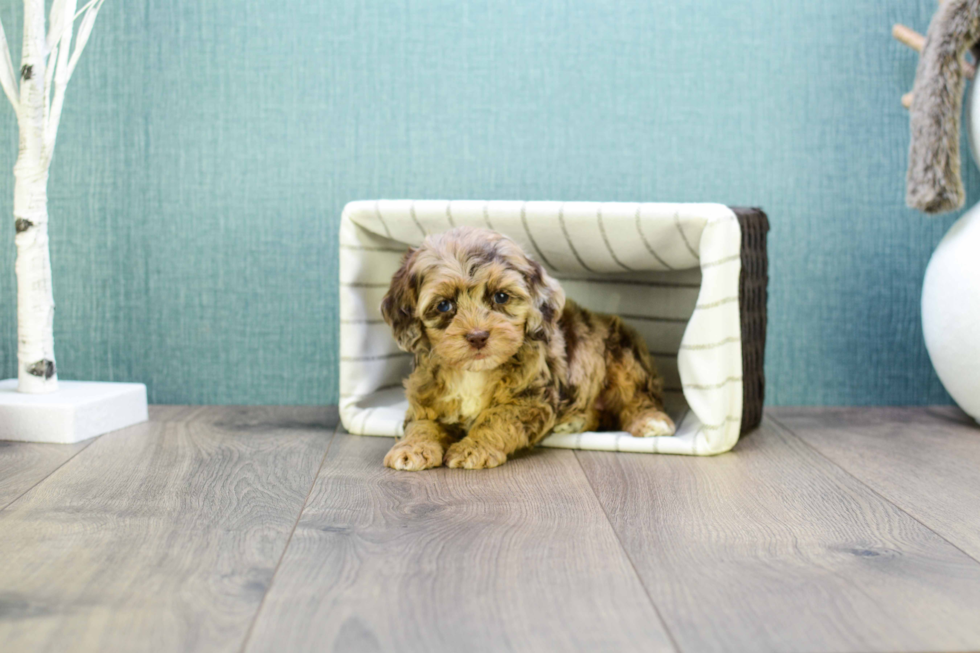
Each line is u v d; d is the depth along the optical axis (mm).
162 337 2557
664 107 2527
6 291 2525
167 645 1004
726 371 1932
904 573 1236
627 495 1623
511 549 1321
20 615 1081
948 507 1562
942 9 2107
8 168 2490
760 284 2205
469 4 2490
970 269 2094
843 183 2551
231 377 2570
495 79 2514
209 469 1798
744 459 1919
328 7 2480
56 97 2105
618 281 2367
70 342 2547
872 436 2170
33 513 1493
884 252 2570
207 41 2473
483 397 1878
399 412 2201
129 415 2244
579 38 2504
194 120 2494
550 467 1835
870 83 2527
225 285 2551
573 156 2537
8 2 2445
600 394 2160
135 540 1355
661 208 1918
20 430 2045
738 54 2518
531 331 1801
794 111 2533
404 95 2514
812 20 2510
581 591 1163
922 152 2139
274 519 1464
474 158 2533
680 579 1209
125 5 2447
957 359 2146
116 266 2527
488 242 1771
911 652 1000
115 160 2492
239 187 2521
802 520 1481
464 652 990
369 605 1112
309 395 2580
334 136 2518
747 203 2559
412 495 1611
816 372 2590
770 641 1023
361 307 2178
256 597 1136
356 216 2113
